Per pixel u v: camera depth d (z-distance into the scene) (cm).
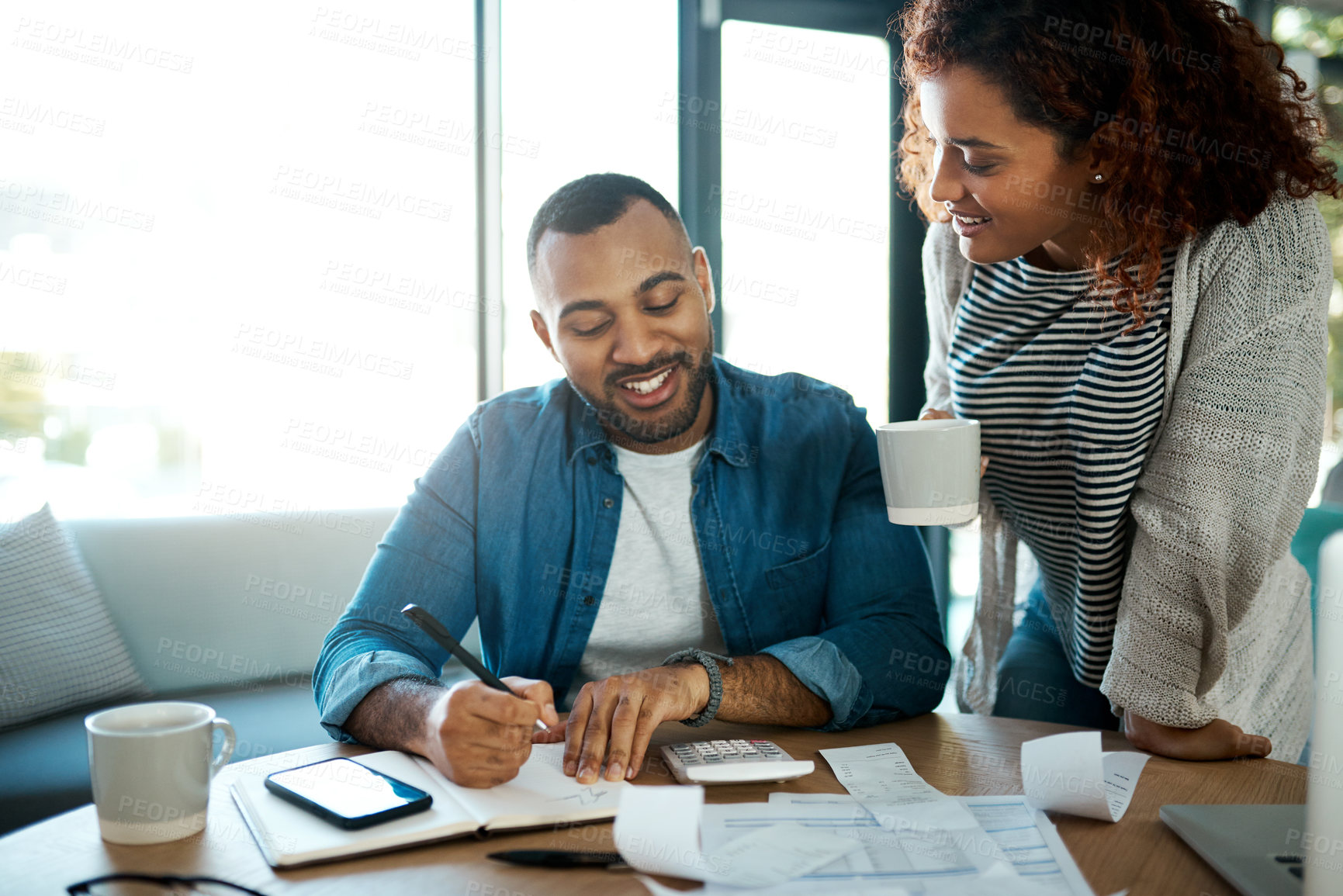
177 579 213
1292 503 105
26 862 65
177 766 69
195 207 255
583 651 128
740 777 81
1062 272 115
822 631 121
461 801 74
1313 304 101
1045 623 140
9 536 195
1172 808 73
